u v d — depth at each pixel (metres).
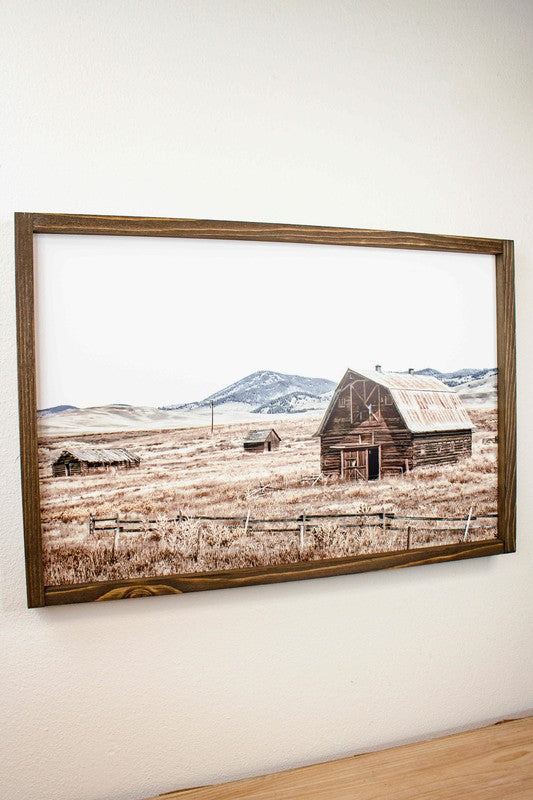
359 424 1.23
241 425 1.16
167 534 1.12
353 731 1.26
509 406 1.32
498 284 1.32
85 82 1.08
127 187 1.11
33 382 1.03
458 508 1.30
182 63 1.13
